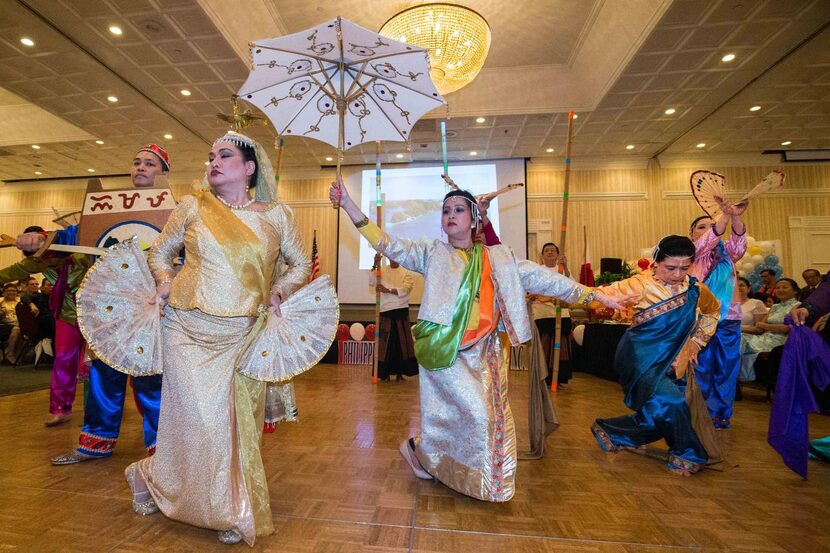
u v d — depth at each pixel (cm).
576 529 163
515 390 491
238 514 143
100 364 232
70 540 147
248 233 162
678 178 1012
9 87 682
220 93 700
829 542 155
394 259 205
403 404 397
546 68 749
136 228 243
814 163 995
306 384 522
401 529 160
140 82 670
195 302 151
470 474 182
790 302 475
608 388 524
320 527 160
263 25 607
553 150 962
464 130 847
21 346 725
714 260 336
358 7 601
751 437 309
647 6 545
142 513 167
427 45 505
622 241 1002
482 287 197
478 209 212
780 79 676
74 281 290
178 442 149
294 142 891
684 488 207
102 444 232
